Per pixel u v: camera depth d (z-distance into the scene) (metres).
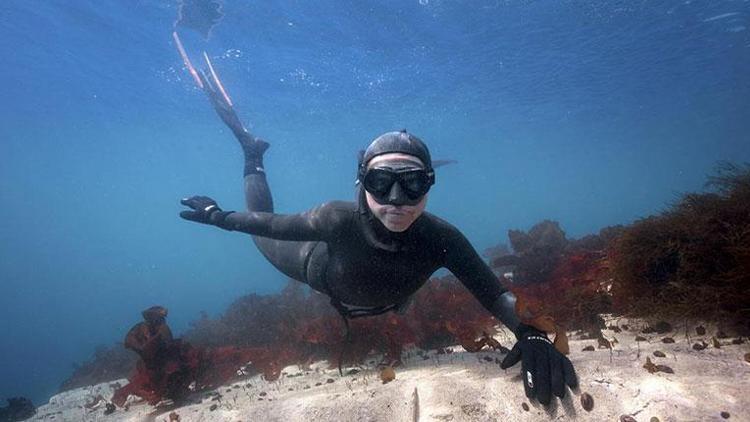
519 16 16.59
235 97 25.02
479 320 5.70
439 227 3.70
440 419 2.74
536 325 3.22
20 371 31.00
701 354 3.00
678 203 4.70
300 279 5.45
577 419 2.50
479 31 17.67
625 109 31.23
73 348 36.44
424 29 17.47
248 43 18.47
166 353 5.31
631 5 16.06
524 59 20.70
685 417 2.28
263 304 11.61
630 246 4.60
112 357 11.62
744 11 16.95
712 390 2.41
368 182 3.15
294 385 4.62
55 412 7.03
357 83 23.33
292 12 16.06
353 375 4.46
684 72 23.81
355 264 3.78
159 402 5.33
